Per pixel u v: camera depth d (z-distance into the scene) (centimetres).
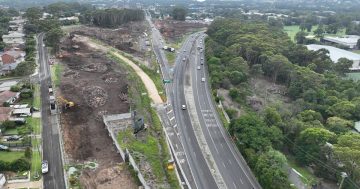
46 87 14775
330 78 16475
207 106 13938
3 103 12431
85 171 9081
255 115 12350
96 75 16625
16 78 15725
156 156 9906
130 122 11831
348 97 14638
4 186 8256
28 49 19838
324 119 13062
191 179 9269
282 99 15338
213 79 16162
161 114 12975
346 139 9594
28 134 10706
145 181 8644
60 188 8350
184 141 11194
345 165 9112
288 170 9631
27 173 8744
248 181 9281
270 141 10419
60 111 12425
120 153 9912
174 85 16112
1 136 10544
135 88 15175
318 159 9869
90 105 13062
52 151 9931
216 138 11462
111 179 8812
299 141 10525
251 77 17912
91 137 10825
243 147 10362
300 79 15625
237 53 19788
